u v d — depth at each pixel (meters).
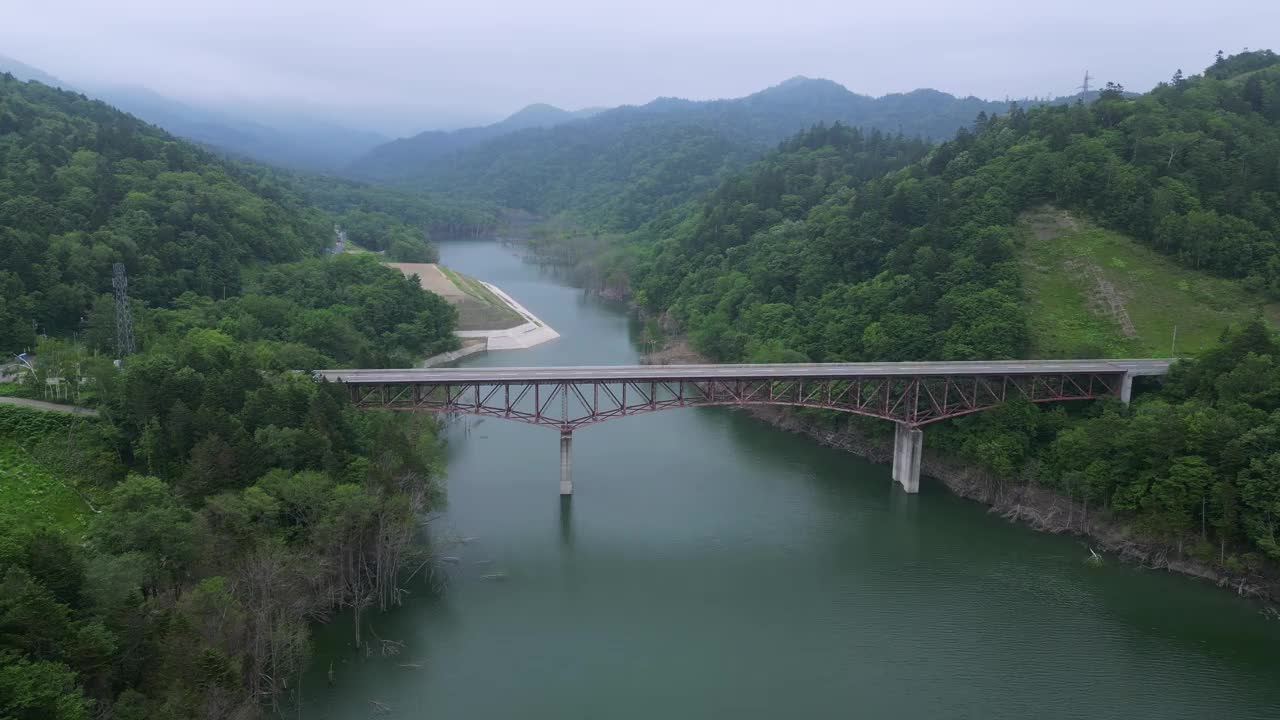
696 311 198.38
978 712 71.25
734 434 143.75
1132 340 132.38
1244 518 89.38
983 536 104.75
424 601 86.56
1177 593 90.12
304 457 85.88
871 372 113.50
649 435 142.50
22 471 84.62
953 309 134.88
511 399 158.38
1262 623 84.44
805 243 185.50
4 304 118.56
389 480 88.00
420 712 68.56
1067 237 152.25
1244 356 106.44
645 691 73.12
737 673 76.19
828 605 88.56
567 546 100.94
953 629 83.94
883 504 114.44
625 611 86.69
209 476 78.00
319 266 194.50
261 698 66.75
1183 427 96.00
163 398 88.75
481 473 123.25
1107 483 100.69
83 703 48.25
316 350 143.38
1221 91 178.62
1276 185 146.62
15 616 48.28
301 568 73.44
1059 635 82.81
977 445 113.69
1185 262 144.62
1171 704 72.44
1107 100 180.25
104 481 85.69
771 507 113.31
